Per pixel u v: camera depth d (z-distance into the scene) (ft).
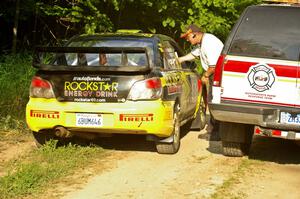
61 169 35.12
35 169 34.50
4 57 61.87
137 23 78.89
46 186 32.07
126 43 42.14
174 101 40.24
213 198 30.55
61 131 38.55
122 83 37.63
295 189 32.83
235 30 37.32
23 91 52.26
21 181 32.09
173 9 76.48
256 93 36.22
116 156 39.63
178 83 42.39
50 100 38.52
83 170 35.65
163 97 38.22
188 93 45.65
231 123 38.93
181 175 35.12
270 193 31.94
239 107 36.37
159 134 38.32
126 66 37.32
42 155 38.37
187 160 39.04
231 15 80.33
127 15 77.66
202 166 37.50
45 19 75.41
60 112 38.04
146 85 37.55
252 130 40.34
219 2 75.25
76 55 41.06
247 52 36.63
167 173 35.50
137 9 76.95
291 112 35.55
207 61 46.37
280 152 42.52
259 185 33.42
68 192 31.14
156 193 31.32
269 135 36.40
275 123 35.83
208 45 45.96
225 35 79.71
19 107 50.49
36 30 75.87
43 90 38.60
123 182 33.30
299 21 36.63
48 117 38.32
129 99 37.58
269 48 36.32
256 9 37.42
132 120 37.42
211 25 75.46
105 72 37.65
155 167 36.91
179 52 49.47
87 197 30.32
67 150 39.52
